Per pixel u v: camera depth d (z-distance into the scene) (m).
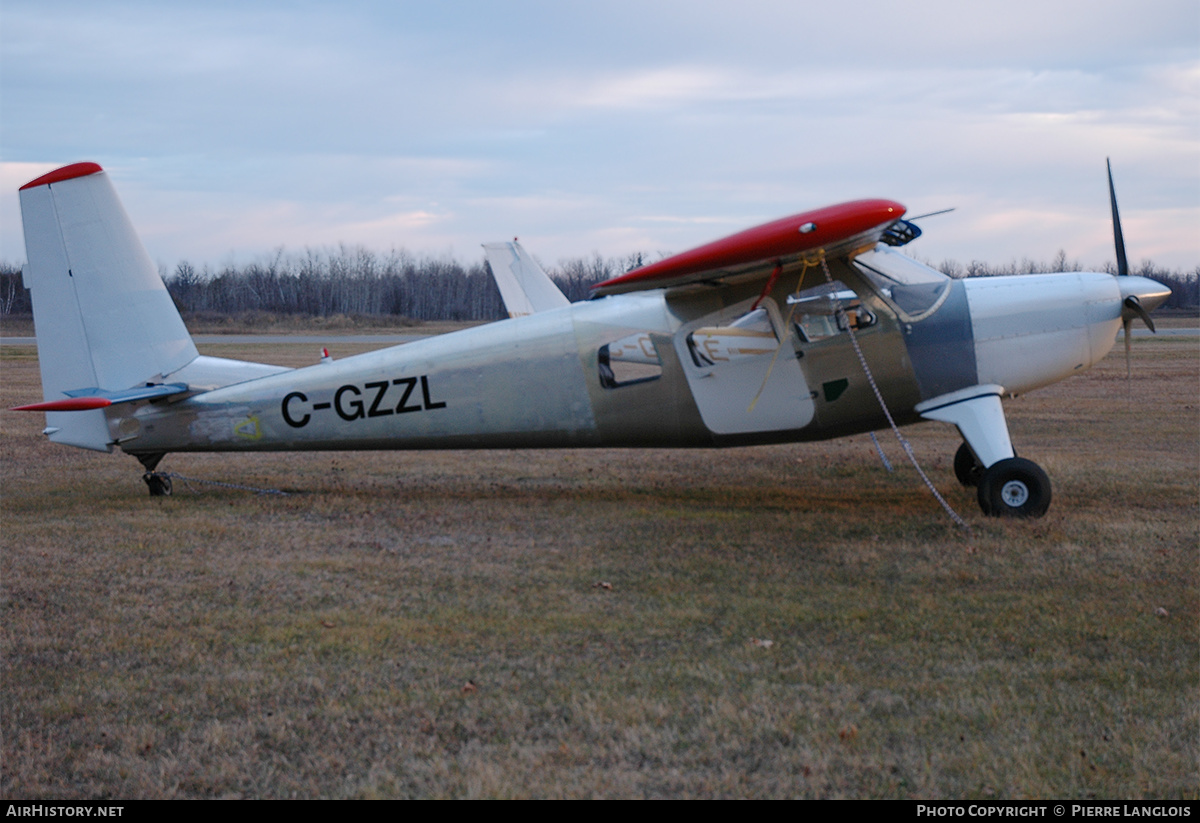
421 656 4.51
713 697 3.98
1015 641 4.65
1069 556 6.21
